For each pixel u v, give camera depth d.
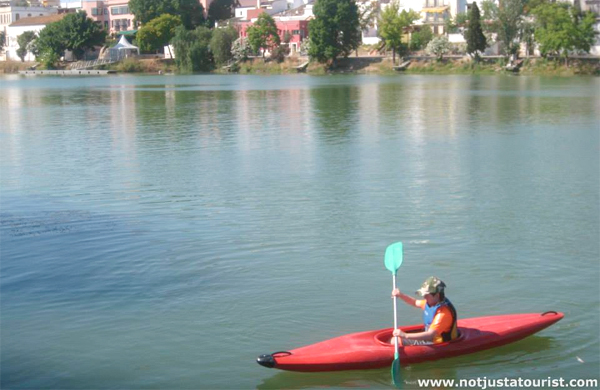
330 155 28.03
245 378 10.00
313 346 10.12
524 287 13.12
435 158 27.11
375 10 126.25
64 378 10.03
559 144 30.77
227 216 18.38
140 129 38.62
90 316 12.05
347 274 13.91
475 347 10.32
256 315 12.02
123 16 167.00
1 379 10.01
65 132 37.62
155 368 10.29
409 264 14.45
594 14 104.50
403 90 69.94
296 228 17.14
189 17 153.88
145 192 21.45
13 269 14.42
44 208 19.56
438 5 125.31
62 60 155.00
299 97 61.94
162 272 14.14
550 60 103.56
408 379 9.83
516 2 103.44
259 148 30.33
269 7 151.00
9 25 176.88
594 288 13.02
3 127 40.59
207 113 47.78
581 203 19.58
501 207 19.14
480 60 110.44
